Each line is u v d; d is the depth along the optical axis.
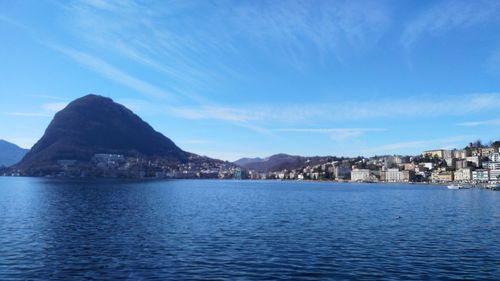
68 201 133.62
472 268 46.41
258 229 75.19
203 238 64.94
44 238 63.84
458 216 100.94
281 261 49.38
